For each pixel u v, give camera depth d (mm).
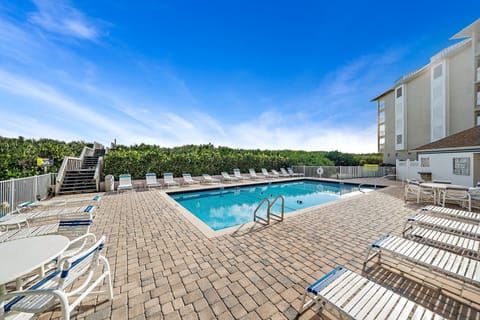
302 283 2541
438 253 2609
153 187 11586
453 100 16125
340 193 11695
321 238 4016
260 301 2219
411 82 19453
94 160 14062
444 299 2219
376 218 5395
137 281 2586
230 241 3877
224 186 12305
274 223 5000
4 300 1515
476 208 6430
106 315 2008
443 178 11180
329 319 1934
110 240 3941
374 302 1677
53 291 1494
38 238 2178
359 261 3092
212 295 2316
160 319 1965
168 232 4383
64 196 8914
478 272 2174
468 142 9922
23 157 8953
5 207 5203
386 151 22625
